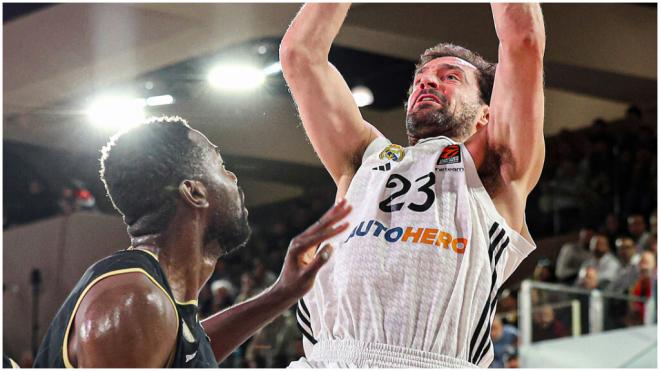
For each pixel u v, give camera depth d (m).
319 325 2.35
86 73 10.44
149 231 2.10
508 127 2.37
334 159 2.60
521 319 7.50
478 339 2.24
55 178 11.93
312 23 2.58
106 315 1.90
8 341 12.33
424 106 2.53
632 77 11.20
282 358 8.41
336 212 2.03
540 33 2.30
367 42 10.29
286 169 11.13
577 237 11.26
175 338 1.99
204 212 2.14
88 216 11.32
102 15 10.38
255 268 11.57
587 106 12.99
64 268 11.66
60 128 11.01
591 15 10.89
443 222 2.30
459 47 2.67
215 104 7.13
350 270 2.29
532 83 2.30
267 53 9.55
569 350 7.25
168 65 10.26
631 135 11.41
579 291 7.35
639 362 6.98
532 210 11.78
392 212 2.35
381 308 2.24
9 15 10.84
